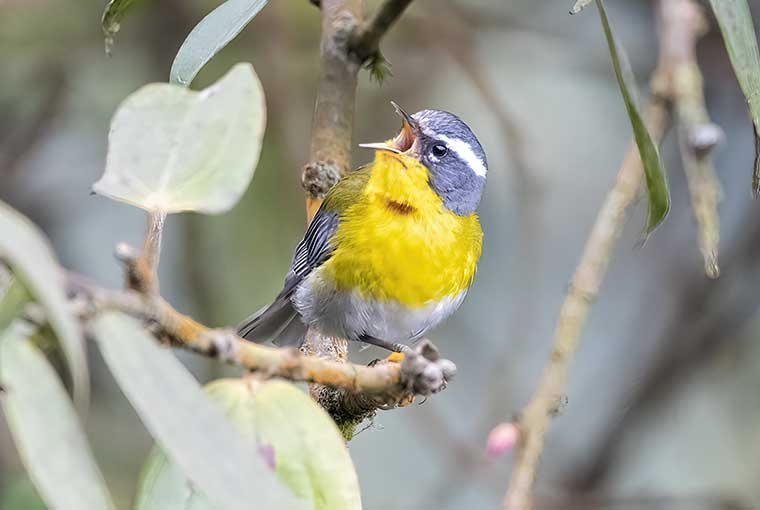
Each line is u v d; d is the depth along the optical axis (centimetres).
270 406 376
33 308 305
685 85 847
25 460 285
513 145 1123
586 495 1168
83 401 263
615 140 1313
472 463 1154
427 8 1264
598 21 1323
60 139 1246
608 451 1254
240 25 533
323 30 716
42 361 294
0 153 1216
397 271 780
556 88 1321
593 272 766
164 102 363
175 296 1204
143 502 354
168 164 353
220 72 1195
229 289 1157
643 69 1294
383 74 717
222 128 358
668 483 1235
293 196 1177
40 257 270
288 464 373
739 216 1288
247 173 352
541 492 1193
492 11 1320
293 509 308
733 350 1266
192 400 305
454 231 809
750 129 1293
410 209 788
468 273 827
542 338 1280
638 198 822
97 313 302
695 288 1265
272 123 1189
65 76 1211
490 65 1312
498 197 1271
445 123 837
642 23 1318
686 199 1318
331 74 716
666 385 1252
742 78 452
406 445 1274
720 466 1237
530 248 1115
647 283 1338
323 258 791
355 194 803
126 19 1209
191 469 296
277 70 1194
